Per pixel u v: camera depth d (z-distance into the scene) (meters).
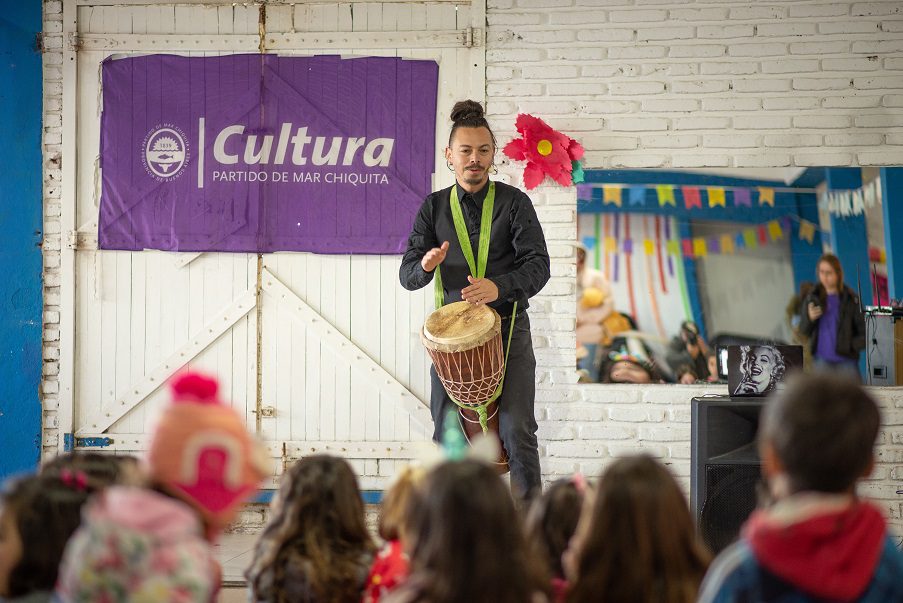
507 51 5.20
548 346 5.13
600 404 5.09
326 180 5.26
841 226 5.05
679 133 5.14
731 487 3.82
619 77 5.16
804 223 5.07
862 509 1.58
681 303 5.09
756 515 1.71
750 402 3.85
